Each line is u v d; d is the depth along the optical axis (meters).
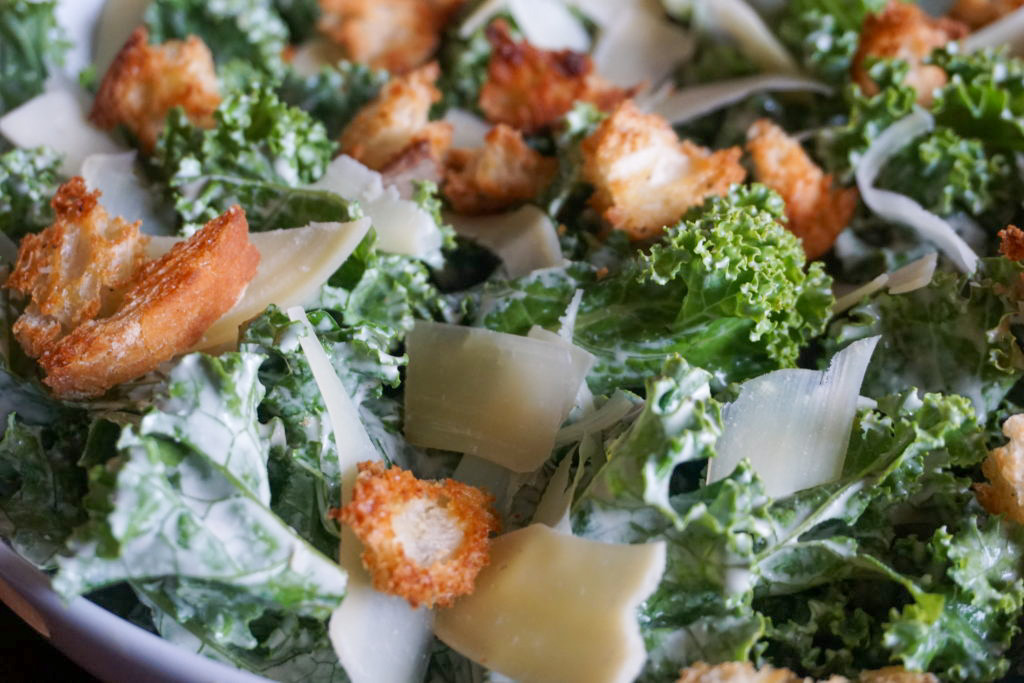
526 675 0.28
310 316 0.31
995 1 0.42
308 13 0.43
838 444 0.31
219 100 0.38
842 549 0.30
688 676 0.28
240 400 0.29
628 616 0.28
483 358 0.32
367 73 0.40
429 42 0.43
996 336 0.33
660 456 0.29
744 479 0.29
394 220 0.34
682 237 0.33
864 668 0.30
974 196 0.36
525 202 0.37
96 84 0.40
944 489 0.31
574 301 0.33
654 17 0.42
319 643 0.29
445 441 0.32
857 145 0.37
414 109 0.38
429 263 0.34
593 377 0.33
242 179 0.35
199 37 0.41
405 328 0.33
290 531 0.28
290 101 0.40
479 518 0.30
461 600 0.29
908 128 0.37
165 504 0.28
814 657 0.30
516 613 0.29
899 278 0.35
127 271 0.32
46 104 0.38
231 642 0.29
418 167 0.37
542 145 0.39
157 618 0.29
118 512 0.28
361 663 0.28
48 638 0.30
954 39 0.40
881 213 0.36
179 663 0.28
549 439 0.31
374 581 0.29
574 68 0.39
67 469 0.31
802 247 0.37
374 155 0.38
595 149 0.36
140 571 0.28
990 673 0.30
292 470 0.30
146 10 0.41
